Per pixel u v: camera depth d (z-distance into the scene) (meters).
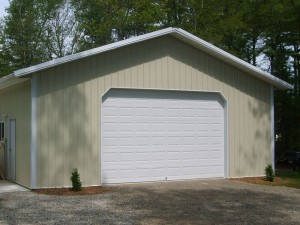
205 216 9.84
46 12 43.94
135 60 14.68
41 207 10.64
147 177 14.88
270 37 31.73
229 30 31.61
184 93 15.66
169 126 15.32
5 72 41.47
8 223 9.01
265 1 29.78
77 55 13.38
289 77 31.50
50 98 13.25
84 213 10.01
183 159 15.55
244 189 13.92
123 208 10.62
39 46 42.94
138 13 34.12
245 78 16.77
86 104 13.81
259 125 17.03
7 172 15.92
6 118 16.14
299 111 30.78
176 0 34.88
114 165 14.32
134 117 14.71
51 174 13.21
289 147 32.22
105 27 34.78
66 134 13.46
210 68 16.06
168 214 10.01
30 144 13.11
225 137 16.31
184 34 15.03
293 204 11.45
